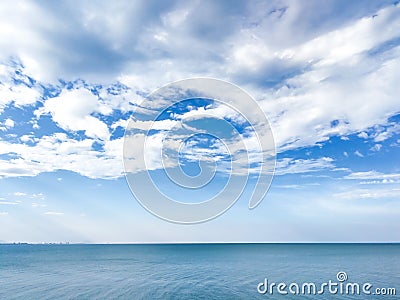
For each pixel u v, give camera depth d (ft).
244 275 165.07
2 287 131.44
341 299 102.01
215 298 106.22
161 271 189.37
